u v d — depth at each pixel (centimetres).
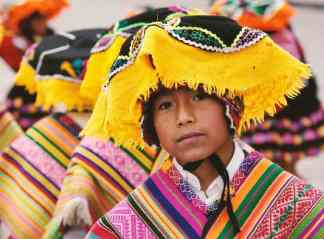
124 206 672
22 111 1284
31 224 1003
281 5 1223
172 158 669
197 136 640
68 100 970
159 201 666
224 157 658
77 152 913
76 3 2878
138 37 644
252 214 653
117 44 859
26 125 1284
